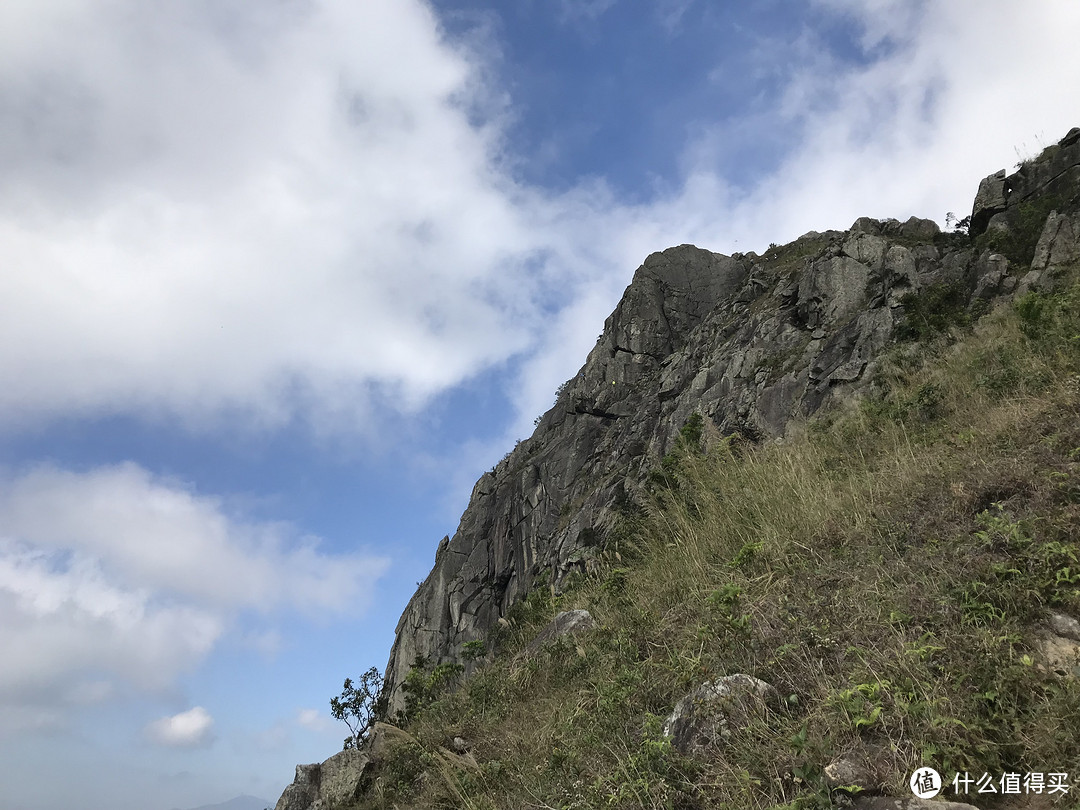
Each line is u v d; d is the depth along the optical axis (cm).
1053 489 496
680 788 396
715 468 957
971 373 1002
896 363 1727
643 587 805
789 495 762
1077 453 531
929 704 349
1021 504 503
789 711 411
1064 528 448
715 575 686
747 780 362
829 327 2942
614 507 3197
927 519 552
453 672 1021
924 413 943
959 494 549
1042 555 429
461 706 847
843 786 326
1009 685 351
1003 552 456
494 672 906
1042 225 2477
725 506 837
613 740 504
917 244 2973
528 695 770
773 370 3006
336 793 781
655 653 606
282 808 791
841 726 368
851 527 615
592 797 439
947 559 478
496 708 767
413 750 752
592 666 692
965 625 407
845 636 448
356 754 832
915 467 672
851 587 506
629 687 561
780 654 461
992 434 669
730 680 450
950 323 2134
